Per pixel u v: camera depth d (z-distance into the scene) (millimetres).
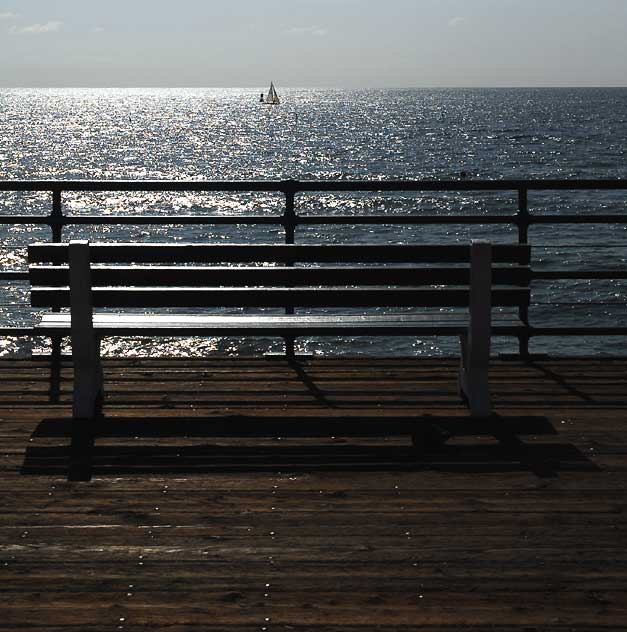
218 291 4770
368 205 44594
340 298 4805
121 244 4785
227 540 3350
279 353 5895
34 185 5762
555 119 143250
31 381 5391
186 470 4031
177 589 2998
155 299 4754
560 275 5832
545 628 2768
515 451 4254
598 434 4477
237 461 4133
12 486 3846
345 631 2754
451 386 5266
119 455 4207
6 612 2852
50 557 3217
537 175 58438
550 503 3670
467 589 2998
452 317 4898
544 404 4961
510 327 4762
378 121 140000
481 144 88312
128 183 5758
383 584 3031
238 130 116812
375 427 4578
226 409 4863
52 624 2789
